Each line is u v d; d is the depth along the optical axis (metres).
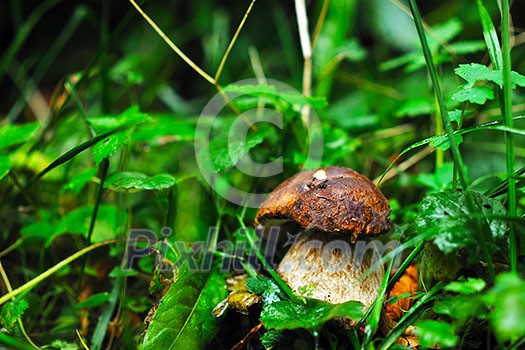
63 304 0.53
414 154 0.60
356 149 0.60
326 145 0.54
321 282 0.44
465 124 0.60
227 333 0.46
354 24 0.90
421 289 0.45
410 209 0.51
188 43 1.11
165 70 0.88
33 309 0.49
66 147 0.64
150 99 0.76
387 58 0.85
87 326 0.50
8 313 0.45
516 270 0.40
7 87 1.02
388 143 0.64
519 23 0.84
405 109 0.56
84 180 0.52
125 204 0.57
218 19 0.90
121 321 0.48
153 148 0.65
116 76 0.68
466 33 0.77
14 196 0.57
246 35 1.05
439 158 0.52
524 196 0.50
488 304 0.38
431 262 0.41
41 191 0.61
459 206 0.41
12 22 1.08
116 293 0.49
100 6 1.11
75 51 1.11
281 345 0.42
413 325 0.43
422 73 0.73
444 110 0.41
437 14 0.84
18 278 0.54
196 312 0.45
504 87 0.40
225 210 0.52
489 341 0.40
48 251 0.58
